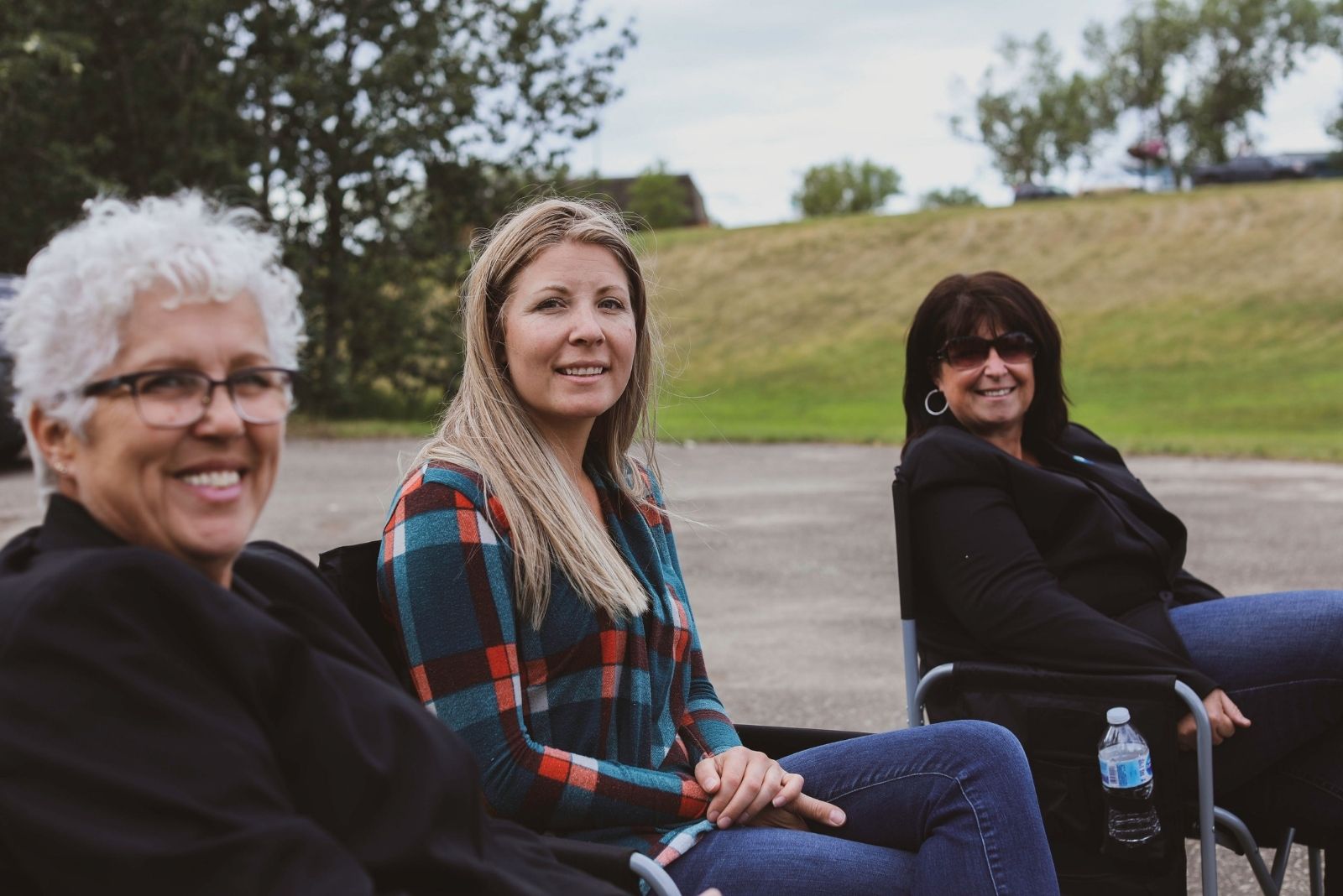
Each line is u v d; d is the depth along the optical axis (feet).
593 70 63.98
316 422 59.88
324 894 4.28
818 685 17.29
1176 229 120.67
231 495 4.94
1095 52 263.29
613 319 7.76
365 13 60.29
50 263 4.79
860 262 127.34
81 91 56.39
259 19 58.39
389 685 5.30
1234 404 76.18
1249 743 9.36
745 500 36.45
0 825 4.14
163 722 4.33
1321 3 250.98
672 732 7.61
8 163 55.11
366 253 64.54
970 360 10.63
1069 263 118.32
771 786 7.32
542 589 7.00
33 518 28.58
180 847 4.17
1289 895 10.98
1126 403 80.12
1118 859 8.73
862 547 28.32
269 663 4.79
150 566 4.54
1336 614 9.37
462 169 63.93
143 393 4.74
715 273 130.31
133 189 57.67
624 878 6.21
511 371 7.66
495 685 6.75
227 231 5.05
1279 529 30.14
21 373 4.83
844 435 58.80
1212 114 260.21
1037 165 268.82
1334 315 95.14
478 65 62.54
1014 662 9.48
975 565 9.66
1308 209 119.03
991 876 6.92
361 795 4.85
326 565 6.91
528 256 7.68
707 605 22.59
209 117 57.41
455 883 4.96
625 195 257.55
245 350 4.94
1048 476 10.16
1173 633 9.70
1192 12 256.11
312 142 61.52
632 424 8.32
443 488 6.99
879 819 7.42
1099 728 8.80
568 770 6.82
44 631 4.24
